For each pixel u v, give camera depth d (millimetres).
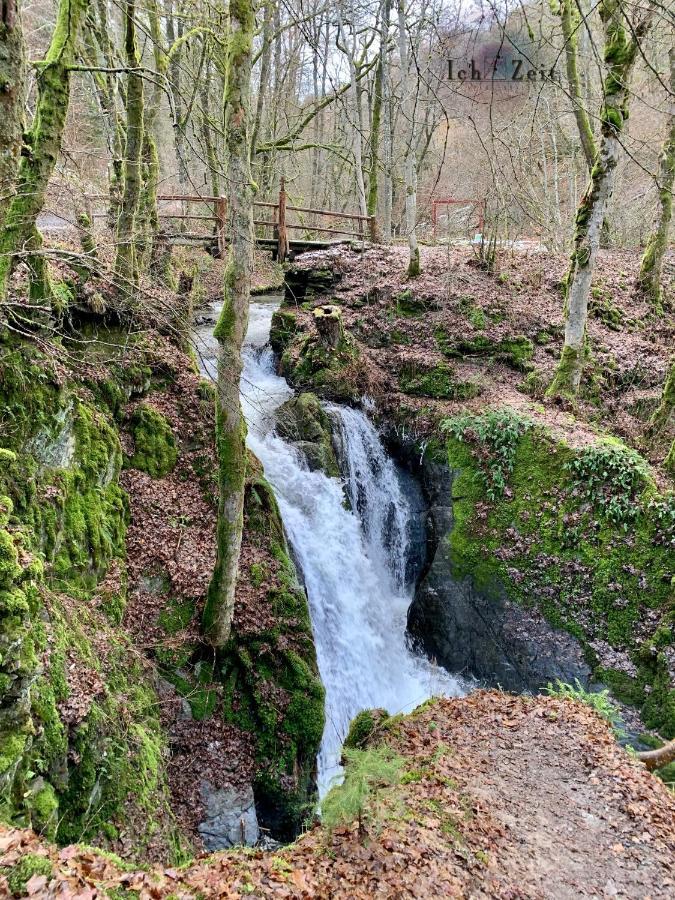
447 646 12055
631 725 9820
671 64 15656
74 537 7617
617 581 10625
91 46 11461
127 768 6336
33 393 7332
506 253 18938
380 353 15391
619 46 11016
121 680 7207
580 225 12539
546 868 5465
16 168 5477
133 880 4008
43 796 4898
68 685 5859
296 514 11758
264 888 4336
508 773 6848
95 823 5578
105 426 9023
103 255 10086
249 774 8211
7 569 4539
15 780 4562
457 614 12031
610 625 10523
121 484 9406
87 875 3844
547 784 6695
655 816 6289
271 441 12750
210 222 23062
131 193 9750
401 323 15797
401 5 14188
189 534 9641
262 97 17281
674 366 12359
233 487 8023
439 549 12539
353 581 12367
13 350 7211
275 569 9969
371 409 14469
